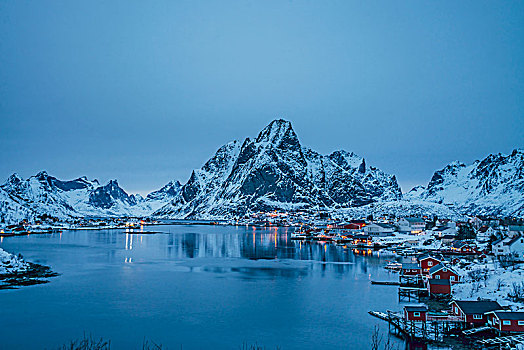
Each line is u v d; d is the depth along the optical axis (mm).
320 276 99312
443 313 59188
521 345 48438
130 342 54594
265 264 120375
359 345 53438
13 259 107625
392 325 60750
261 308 69750
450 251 137875
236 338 56219
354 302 73812
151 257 135250
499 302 64375
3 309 67938
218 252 153750
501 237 138000
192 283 89625
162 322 62312
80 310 67875
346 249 168250
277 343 54438
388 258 136500
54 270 104375
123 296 77188
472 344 51469
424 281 84562
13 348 52281
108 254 142750
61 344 53594
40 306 69875
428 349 50562
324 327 60344
